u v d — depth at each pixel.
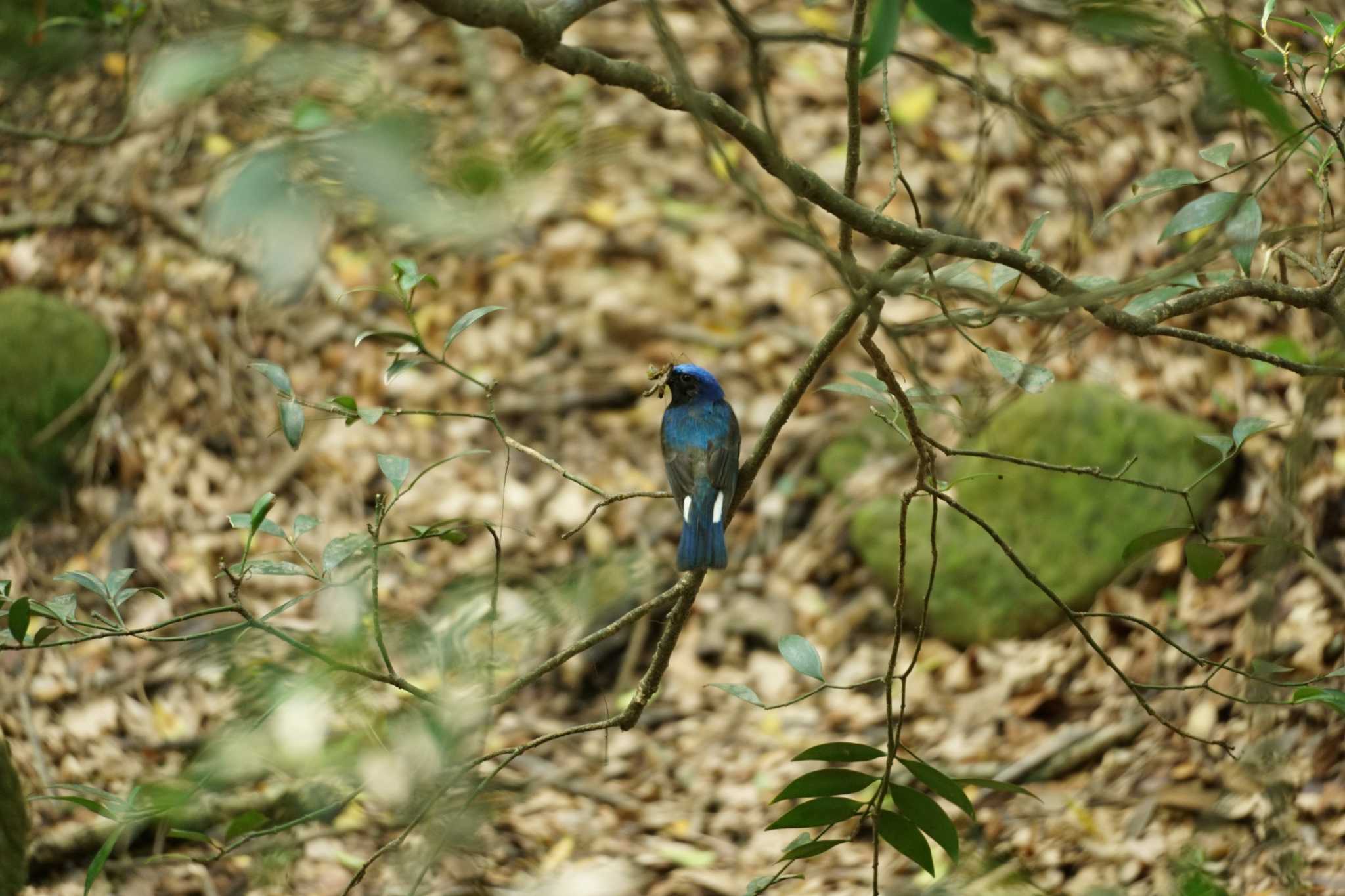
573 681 13.24
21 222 16.39
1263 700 6.00
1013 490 13.40
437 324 15.79
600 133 8.32
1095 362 14.60
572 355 15.77
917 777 5.70
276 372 5.85
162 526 14.40
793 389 6.21
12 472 14.48
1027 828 11.06
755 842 11.70
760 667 13.48
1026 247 5.11
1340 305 5.56
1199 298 5.24
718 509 8.42
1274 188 14.31
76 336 15.22
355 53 4.04
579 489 14.70
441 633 9.32
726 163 3.87
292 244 3.74
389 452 15.01
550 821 11.76
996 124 16.22
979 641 13.16
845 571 14.03
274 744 10.27
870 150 16.45
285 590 13.95
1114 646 12.62
